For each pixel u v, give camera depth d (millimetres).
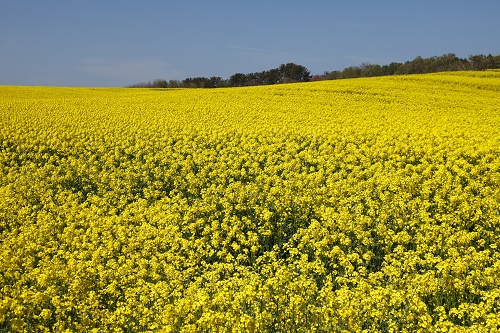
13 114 32938
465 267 8781
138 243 11492
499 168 17266
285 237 12328
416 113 31703
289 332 7402
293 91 43188
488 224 11758
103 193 17062
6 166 20812
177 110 34875
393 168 17516
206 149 23047
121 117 31906
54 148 23359
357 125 26828
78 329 7953
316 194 14844
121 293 9484
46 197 16156
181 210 14148
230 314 7332
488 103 36406
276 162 20578
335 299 7852
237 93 43688
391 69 95188
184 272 9852
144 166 19797
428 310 8234
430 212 13492
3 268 9703
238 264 10836
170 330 7074
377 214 12953
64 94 55125
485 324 7410
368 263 10281
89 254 11125
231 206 13984
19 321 7234
